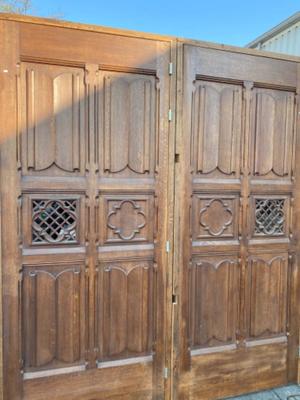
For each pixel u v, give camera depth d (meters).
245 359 2.06
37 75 1.60
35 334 1.68
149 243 1.83
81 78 1.67
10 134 1.58
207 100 1.88
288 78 2.05
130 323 1.83
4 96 1.56
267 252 2.08
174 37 1.80
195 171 1.89
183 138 1.84
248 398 2.03
